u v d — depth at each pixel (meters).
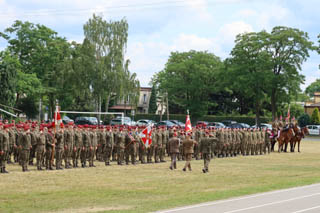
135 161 26.03
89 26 57.78
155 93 96.56
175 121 66.25
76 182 18.06
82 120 59.25
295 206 13.45
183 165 25.64
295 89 64.50
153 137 27.09
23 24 61.62
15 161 25.48
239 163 27.58
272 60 64.06
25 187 16.64
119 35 57.84
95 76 56.31
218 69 73.81
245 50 66.31
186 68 76.25
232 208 13.05
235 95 87.50
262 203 13.94
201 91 78.44
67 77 56.47
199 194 15.59
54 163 25.38
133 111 59.50
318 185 18.31
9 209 12.77
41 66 62.41
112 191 16.06
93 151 24.25
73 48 63.75
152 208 13.01
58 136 22.48
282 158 32.06
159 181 18.77
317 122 75.69
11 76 50.53
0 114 49.09
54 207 13.12
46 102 68.81
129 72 58.06
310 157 33.25
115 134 26.27
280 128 38.88
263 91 68.62
